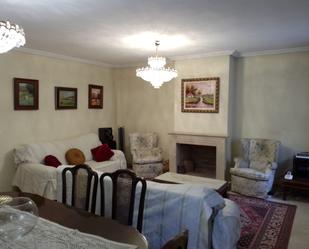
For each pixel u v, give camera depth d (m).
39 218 1.77
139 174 5.49
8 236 1.46
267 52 4.95
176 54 5.23
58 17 3.00
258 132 5.22
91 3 2.60
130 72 6.54
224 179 5.13
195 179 4.04
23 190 4.07
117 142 6.73
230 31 3.61
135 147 5.98
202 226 2.15
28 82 4.66
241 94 5.32
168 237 2.24
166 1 2.56
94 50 4.82
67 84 5.45
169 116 6.11
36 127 4.86
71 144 5.16
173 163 5.68
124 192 2.07
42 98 4.95
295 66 4.80
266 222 3.51
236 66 5.34
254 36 3.88
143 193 2.00
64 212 1.88
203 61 5.29
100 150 5.30
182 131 5.66
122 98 6.70
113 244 1.45
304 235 3.16
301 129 4.83
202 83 5.33
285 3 2.63
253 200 4.31
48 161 4.32
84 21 3.15
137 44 4.36
